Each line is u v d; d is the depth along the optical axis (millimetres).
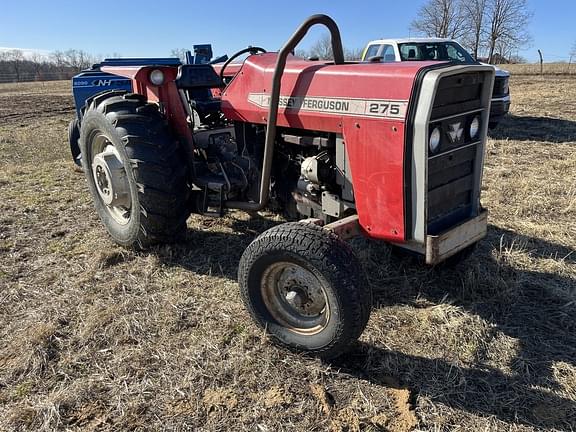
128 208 3736
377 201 2543
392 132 2371
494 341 2674
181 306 3029
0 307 3059
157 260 3609
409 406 2219
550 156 6652
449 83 2383
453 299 3074
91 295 3176
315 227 2412
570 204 4559
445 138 2512
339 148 2732
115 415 2197
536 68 27891
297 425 2127
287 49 2588
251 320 2869
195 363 2506
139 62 5512
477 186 2811
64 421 2168
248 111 3199
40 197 5141
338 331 2328
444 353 2580
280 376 2420
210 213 3523
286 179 3258
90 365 2525
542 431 2090
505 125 9445
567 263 3527
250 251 2535
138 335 2752
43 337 2711
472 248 3215
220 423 2143
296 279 2484
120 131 3365
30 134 9453
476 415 2180
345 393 2312
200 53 5770
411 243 2559
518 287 3174
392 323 2840
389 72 2400
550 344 2650
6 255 3771
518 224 4223
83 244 3961
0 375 2457
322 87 2691
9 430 2125
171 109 3510
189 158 3531
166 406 2242
